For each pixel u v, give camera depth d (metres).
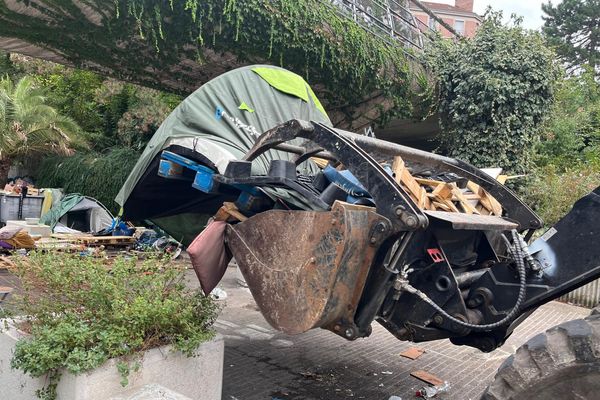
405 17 13.47
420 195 3.34
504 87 11.66
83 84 21.69
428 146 17.91
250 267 3.40
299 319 3.11
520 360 2.40
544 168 13.74
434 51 12.91
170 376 3.35
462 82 12.26
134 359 3.13
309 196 3.35
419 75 12.30
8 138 16.91
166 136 4.79
